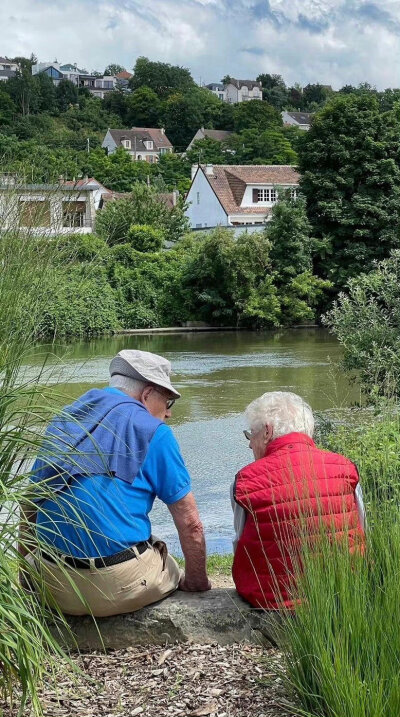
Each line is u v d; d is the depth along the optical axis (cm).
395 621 256
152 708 285
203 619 337
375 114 4994
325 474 322
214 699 288
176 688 298
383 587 273
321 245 4616
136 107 16300
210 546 786
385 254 4816
